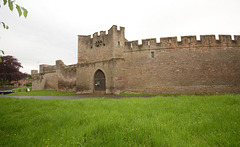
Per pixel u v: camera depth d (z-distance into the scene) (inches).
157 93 848.9
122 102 359.3
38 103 373.1
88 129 148.4
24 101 420.8
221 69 832.3
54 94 961.5
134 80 896.3
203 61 840.3
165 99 400.5
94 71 993.5
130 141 120.9
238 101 302.0
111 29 944.9
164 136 126.6
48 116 213.0
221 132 134.9
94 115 210.4
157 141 116.3
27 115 236.2
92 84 993.5
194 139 123.2
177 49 864.3
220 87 813.9
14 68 1760.6
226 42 859.4
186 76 834.8
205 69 832.9
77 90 1027.9
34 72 1764.3
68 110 265.9
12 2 89.9
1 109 290.4
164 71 859.4
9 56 1770.4
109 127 155.2
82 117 205.2
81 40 1069.8
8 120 204.1
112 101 393.7
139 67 900.0
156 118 187.3
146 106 288.8
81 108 288.2
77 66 1054.4
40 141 124.4
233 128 142.6
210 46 851.4
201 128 146.5
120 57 912.3
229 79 823.7
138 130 140.0
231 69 833.5
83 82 1019.3
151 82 868.0
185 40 864.9
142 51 908.0
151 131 142.5
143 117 195.6
